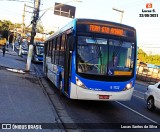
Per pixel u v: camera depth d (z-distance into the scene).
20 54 53.16
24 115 9.25
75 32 11.81
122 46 12.00
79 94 11.52
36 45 42.75
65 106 12.27
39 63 43.56
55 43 16.89
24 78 19.86
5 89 13.82
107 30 11.99
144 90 24.05
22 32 55.69
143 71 47.66
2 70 22.58
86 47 11.71
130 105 14.12
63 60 13.57
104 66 11.65
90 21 11.97
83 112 11.40
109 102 14.32
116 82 11.66
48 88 17.36
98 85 11.52
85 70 11.54
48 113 10.03
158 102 12.50
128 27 12.35
